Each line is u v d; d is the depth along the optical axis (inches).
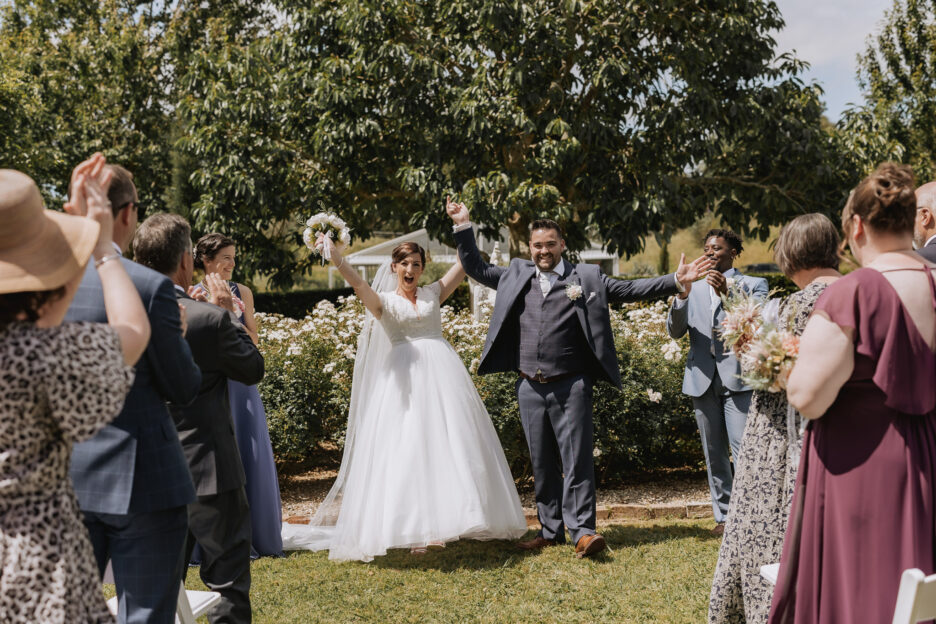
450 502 166.6
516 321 179.9
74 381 63.6
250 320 166.1
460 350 239.1
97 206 73.7
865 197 82.9
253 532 179.9
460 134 395.5
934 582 65.2
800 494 87.2
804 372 80.4
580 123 400.8
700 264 169.6
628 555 172.1
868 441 79.8
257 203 435.5
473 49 406.9
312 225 174.1
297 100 428.5
